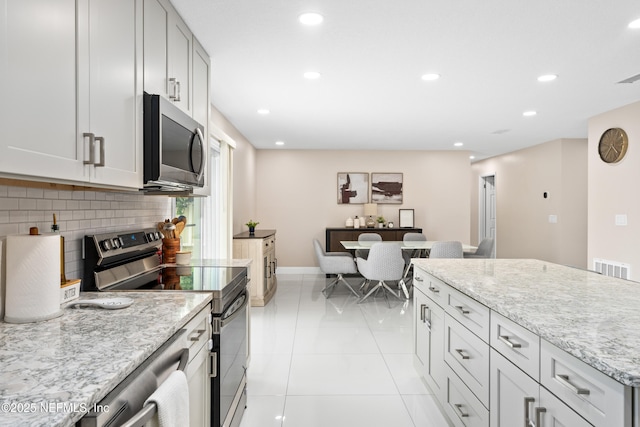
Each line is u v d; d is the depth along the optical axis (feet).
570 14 7.94
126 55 5.45
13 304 4.41
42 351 3.54
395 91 13.15
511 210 26.48
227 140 15.26
